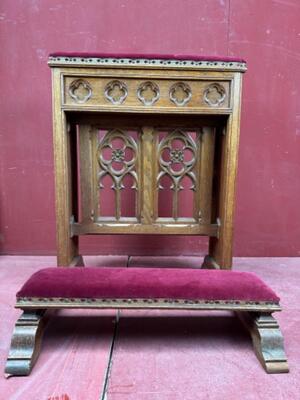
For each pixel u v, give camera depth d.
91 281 0.72
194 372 0.67
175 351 0.75
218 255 1.05
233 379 0.65
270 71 1.32
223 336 0.81
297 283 1.13
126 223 1.08
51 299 0.69
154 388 0.62
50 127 1.33
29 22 1.27
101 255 1.41
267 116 1.34
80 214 1.19
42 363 0.69
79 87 0.91
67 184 0.95
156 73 0.90
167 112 0.92
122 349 0.75
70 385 0.63
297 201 1.39
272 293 0.71
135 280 0.73
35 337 0.69
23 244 1.39
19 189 1.36
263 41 1.30
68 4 1.27
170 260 1.36
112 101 0.91
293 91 1.33
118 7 1.28
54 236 1.39
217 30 1.30
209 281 0.73
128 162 1.06
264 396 0.61
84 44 1.29
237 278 0.75
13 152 1.33
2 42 1.28
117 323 0.87
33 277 0.74
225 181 0.95
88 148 1.04
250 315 0.76
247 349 0.76
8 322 0.85
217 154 1.08
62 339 0.79
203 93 0.92
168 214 1.35
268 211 1.39
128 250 1.41
